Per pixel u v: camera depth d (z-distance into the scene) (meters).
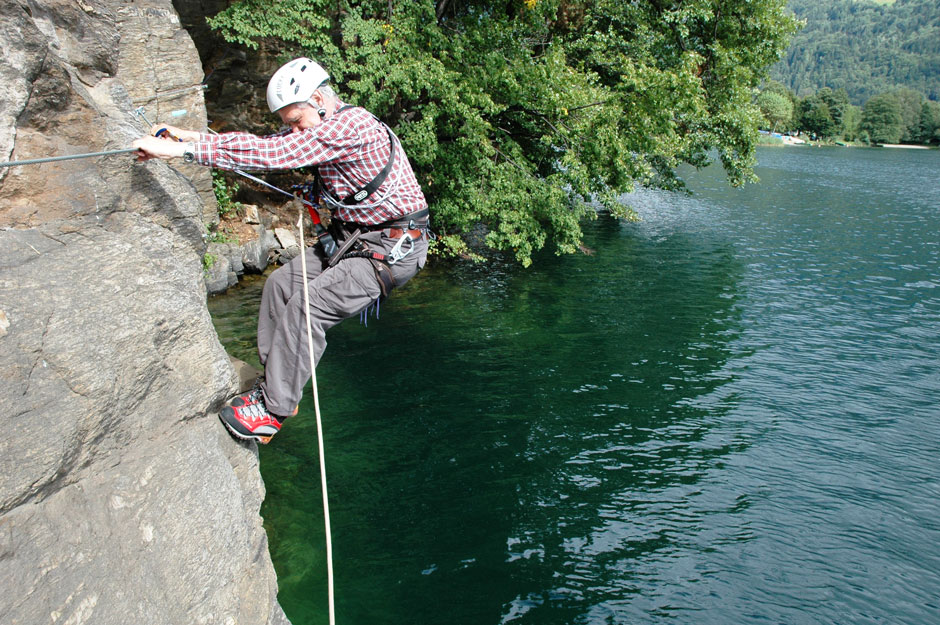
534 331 11.45
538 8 13.49
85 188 2.84
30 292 2.37
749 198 29.78
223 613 2.61
